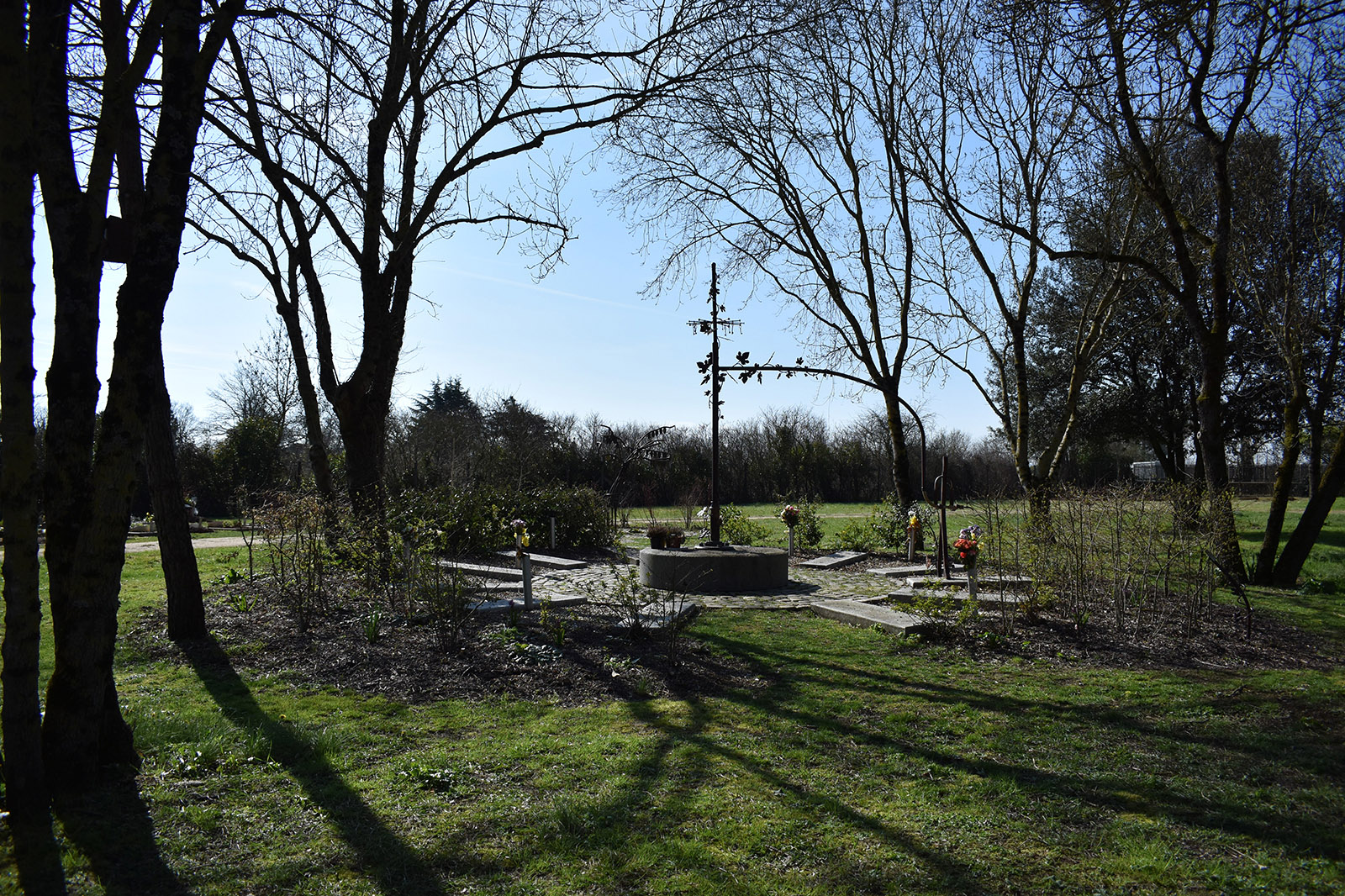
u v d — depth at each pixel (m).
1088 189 15.84
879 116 16.94
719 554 11.52
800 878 3.40
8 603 3.57
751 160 17.38
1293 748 5.07
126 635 7.99
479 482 18.30
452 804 4.11
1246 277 15.17
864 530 18.17
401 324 11.35
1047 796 4.30
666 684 6.49
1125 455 37.28
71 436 4.00
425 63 9.95
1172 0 6.26
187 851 3.54
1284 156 14.84
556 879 3.36
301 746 4.90
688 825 3.88
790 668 7.05
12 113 3.29
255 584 10.75
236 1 4.53
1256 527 25.08
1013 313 19.08
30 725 3.67
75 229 3.93
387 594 9.51
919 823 3.95
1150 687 6.59
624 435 35.28
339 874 3.37
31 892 3.14
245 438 30.89
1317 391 18.16
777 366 14.56
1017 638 8.32
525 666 6.89
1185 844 3.77
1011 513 12.84
